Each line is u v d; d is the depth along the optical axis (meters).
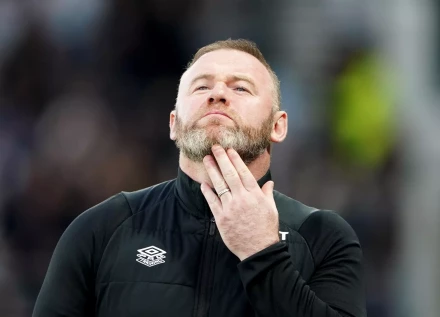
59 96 27.41
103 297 9.20
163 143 26.59
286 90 25.81
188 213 9.61
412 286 21.36
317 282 9.27
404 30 25.02
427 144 23.80
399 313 21.39
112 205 9.73
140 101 27.22
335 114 25.33
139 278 9.18
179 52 27.61
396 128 24.42
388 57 25.33
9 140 26.38
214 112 9.31
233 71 9.61
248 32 26.89
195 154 9.34
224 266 9.27
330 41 26.23
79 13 28.38
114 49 27.75
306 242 9.50
